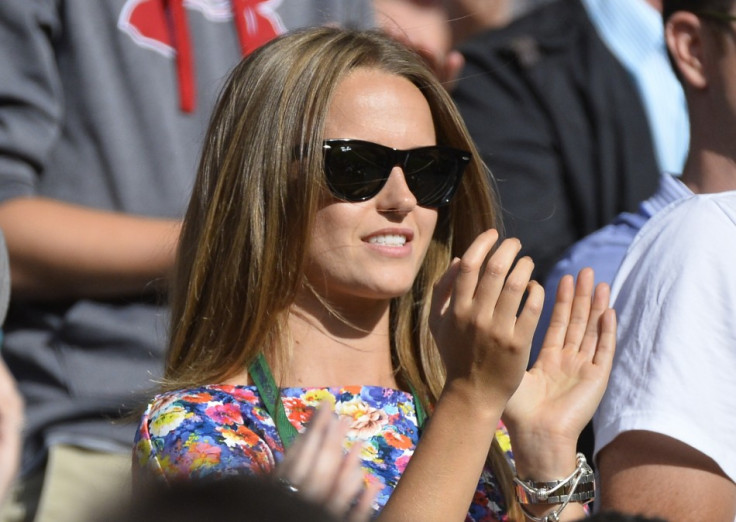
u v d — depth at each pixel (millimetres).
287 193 9664
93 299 12617
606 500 9414
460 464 8414
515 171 15094
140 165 12852
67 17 12836
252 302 9656
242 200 9727
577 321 10008
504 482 9797
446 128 10328
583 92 15641
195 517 4637
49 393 12492
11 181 12508
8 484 7938
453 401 8562
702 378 9320
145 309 12641
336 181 9555
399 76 10039
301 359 9820
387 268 9625
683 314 9508
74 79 12836
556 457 9461
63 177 12812
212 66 13203
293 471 7512
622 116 15727
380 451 9516
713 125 10922
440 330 8773
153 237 12570
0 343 12398
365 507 7324
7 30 12688
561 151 15273
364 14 14344
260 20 13531
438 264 10555
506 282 8531
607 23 16406
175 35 13086
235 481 4863
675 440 9203
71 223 12469
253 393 9508
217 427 9070
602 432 9578
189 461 8734
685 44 11023
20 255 12391
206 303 9852
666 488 9195
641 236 10336
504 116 15305
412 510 8273
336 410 9609
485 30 16188
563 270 12391
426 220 9859
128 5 12938
